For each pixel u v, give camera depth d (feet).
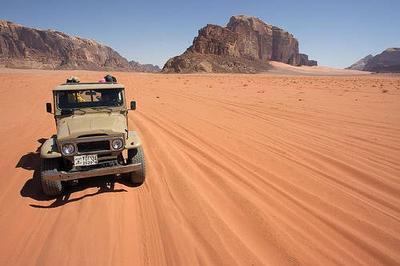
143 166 20.44
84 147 19.25
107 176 23.00
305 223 16.92
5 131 37.93
